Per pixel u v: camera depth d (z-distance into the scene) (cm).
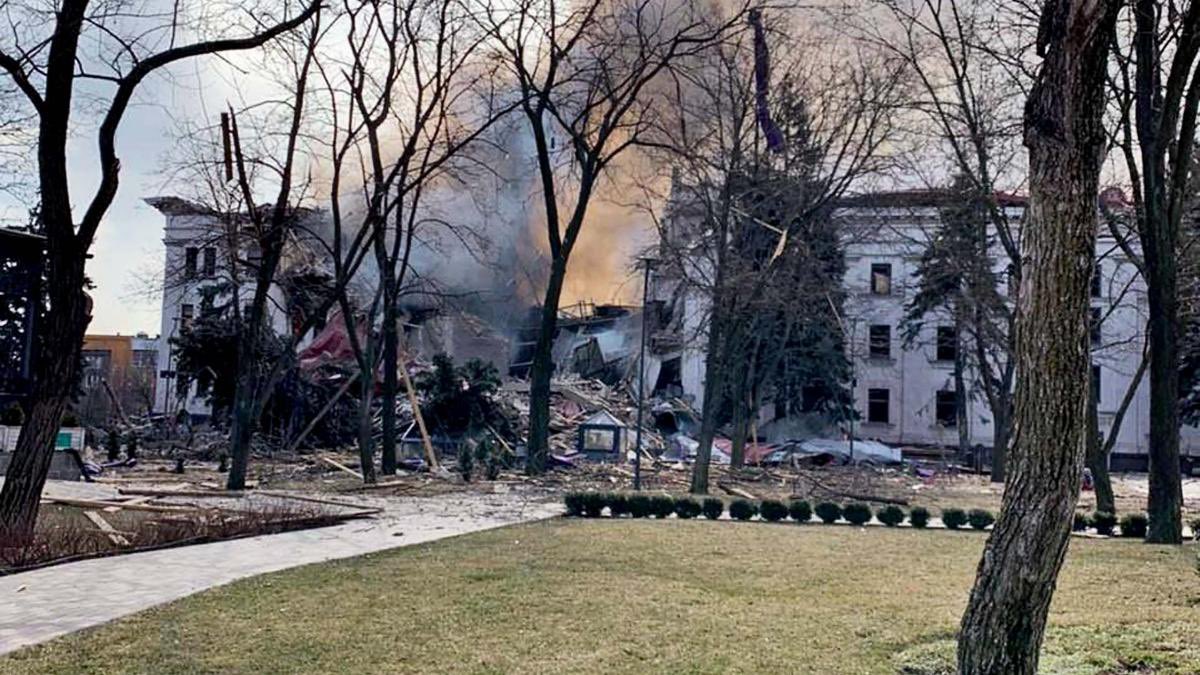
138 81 1172
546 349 2561
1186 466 4397
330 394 3447
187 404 4716
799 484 2677
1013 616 479
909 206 3428
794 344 4125
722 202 2470
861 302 4541
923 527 1617
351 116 2394
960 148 2400
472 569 1025
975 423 4844
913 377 4872
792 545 1281
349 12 2222
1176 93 1419
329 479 2445
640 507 1700
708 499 1709
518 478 2469
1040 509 478
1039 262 489
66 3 1112
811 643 691
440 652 662
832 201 2759
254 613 790
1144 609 827
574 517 1670
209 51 1232
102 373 5153
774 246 2772
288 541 1273
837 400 4412
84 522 1388
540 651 665
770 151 2597
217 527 1312
